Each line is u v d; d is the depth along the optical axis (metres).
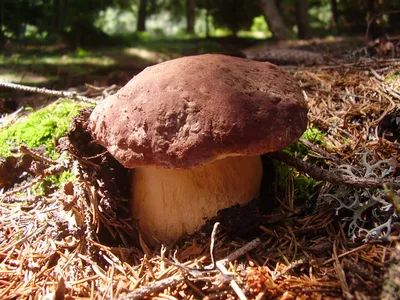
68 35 0.75
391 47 0.36
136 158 0.15
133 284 0.15
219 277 0.14
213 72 0.15
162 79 0.15
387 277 0.12
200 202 0.17
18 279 0.16
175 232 0.17
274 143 0.15
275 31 0.85
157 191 0.17
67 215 0.19
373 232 0.15
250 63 0.17
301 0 0.84
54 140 0.24
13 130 0.24
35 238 0.18
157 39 1.12
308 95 0.27
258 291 0.13
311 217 0.18
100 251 0.17
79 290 0.15
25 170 0.23
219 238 0.17
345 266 0.14
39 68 0.56
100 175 0.19
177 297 0.14
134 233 0.19
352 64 0.32
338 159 0.20
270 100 0.15
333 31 0.76
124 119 0.15
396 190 0.16
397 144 0.21
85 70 0.56
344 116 0.23
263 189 0.20
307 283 0.13
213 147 0.14
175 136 0.14
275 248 0.16
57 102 0.29
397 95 0.23
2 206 0.21
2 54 0.61
